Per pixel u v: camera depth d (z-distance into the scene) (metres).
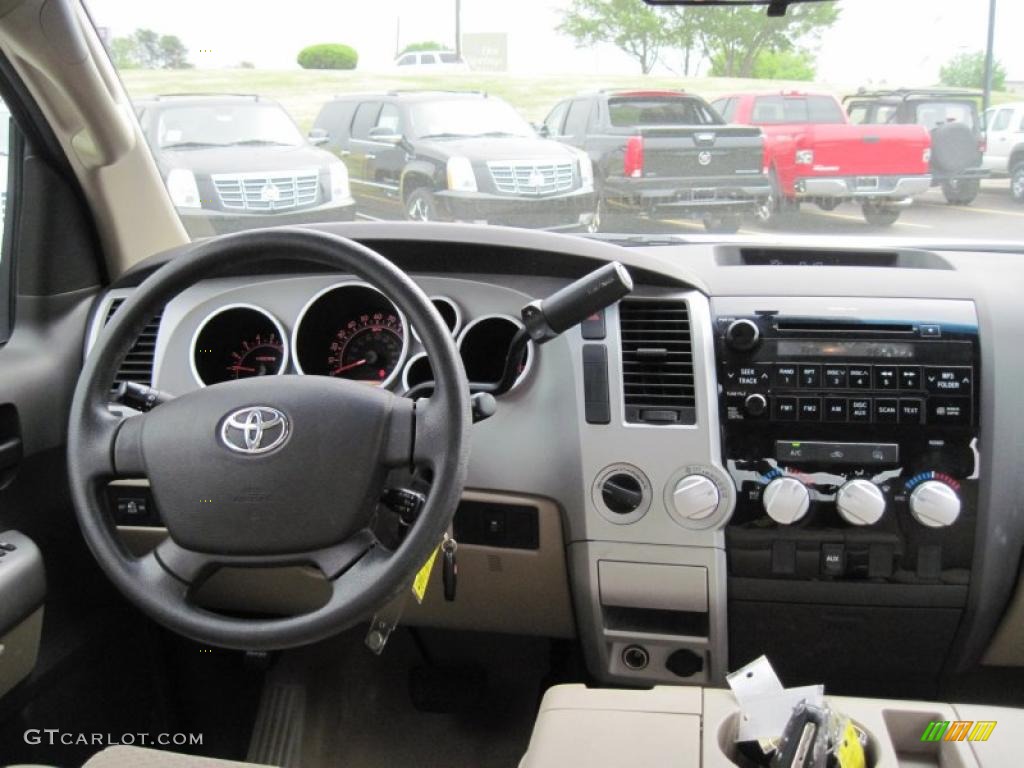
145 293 1.34
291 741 2.38
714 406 1.95
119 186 2.35
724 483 1.95
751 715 1.33
